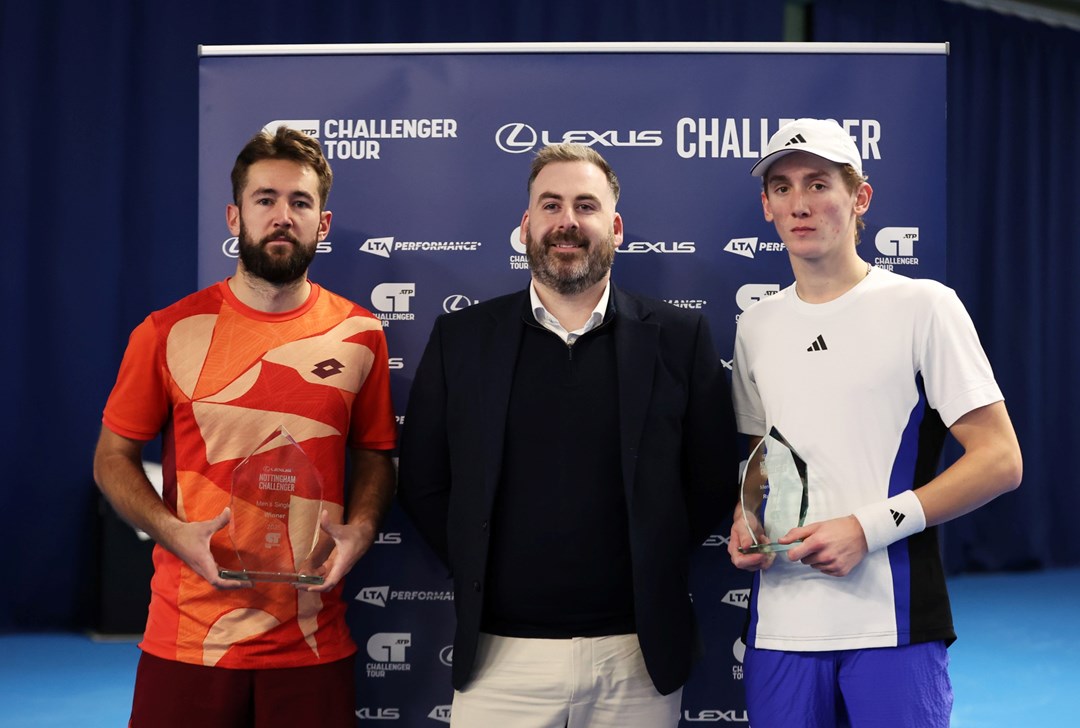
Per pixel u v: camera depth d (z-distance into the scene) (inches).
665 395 80.7
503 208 97.3
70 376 188.5
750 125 96.9
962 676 163.0
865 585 74.8
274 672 78.8
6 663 162.9
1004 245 255.1
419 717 96.3
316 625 80.8
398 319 97.6
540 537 78.2
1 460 185.2
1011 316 257.0
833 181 77.3
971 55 252.4
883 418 75.6
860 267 79.7
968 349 75.0
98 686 149.9
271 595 79.3
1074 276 264.5
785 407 77.9
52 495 187.9
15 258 185.6
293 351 82.7
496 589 79.5
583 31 213.5
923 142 96.1
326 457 82.2
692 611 83.4
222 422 80.4
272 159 81.9
